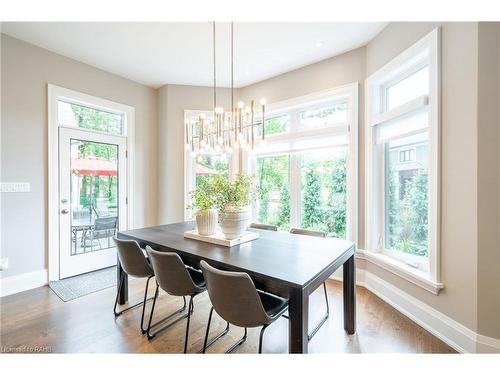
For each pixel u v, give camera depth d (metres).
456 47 1.79
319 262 1.54
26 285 2.76
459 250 1.78
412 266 2.30
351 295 1.96
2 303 2.43
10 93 2.66
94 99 3.35
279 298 1.65
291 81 3.49
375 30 2.61
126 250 1.99
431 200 1.98
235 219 1.96
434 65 1.95
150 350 1.75
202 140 2.38
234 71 3.51
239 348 1.79
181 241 2.06
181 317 2.18
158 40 2.76
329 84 3.14
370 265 2.79
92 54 3.06
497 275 1.61
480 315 1.65
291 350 1.26
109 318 2.16
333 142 3.21
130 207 3.77
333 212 3.28
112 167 3.61
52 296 2.58
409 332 1.99
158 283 1.82
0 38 2.59
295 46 2.88
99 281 3.00
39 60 2.87
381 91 2.76
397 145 2.57
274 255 1.68
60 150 3.07
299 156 3.58
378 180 2.79
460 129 1.77
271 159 3.89
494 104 1.62
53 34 2.64
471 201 1.70
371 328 2.04
